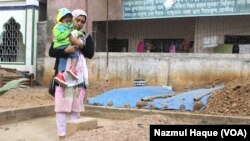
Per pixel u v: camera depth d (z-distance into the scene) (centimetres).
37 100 1080
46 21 1708
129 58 1499
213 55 1352
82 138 550
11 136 702
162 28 1684
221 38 1498
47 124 822
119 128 590
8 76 1559
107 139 531
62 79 650
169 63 1427
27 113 874
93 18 1594
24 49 1777
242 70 1300
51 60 1691
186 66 1395
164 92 1158
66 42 648
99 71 1553
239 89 938
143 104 953
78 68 665
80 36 663
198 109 907
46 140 672
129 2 1547
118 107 949
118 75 1518
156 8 1503
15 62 1800
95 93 1368
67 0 1639
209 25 1512
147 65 1467
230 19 1481
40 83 1717
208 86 1312
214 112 872
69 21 657
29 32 1759
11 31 1814
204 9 1420
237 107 871
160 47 1692
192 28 1627
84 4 1603
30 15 1758
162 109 926
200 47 1530
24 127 786
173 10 1473
